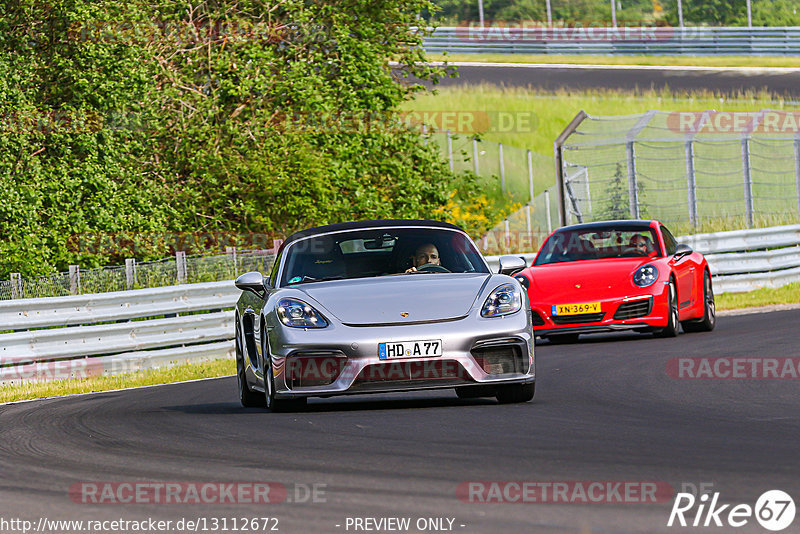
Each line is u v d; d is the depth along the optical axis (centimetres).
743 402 2986
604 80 17088
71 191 7662
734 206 11988
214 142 8669
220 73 8981
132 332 5544
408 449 2381
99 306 5478
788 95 15825
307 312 3075
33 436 2984
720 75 17462
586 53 18975
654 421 2680
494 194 13288
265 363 3167
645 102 15800
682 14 19862
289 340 3030
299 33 9450
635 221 5647
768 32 18912
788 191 12400
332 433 2680
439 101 15775
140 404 3778
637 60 18700
